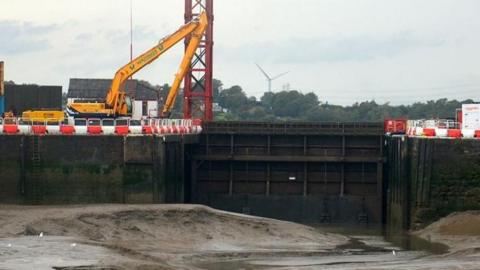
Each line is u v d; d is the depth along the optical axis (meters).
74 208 81.06
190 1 116.38
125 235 73.69
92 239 69.75
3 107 116.56
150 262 60.50
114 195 90.81
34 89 133.38
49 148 91.25
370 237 87.25
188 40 116.12
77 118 104.56
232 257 69.75
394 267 63.38
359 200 107.56
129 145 90.62
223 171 110.69
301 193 109.19
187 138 103.19
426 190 87.12
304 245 77.50
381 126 107.62
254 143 110.25
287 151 109.88
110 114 107.94
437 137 87.62
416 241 81.31
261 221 83.44
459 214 86.00
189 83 118.19
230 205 110.12
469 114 93.38
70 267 55.66
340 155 108.88
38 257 58.19
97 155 90.88
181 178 101.06
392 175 102.56
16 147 91.38
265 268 65.19
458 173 86.38
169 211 79.88
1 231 68.75
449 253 72.06
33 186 91.38
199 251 71.38
